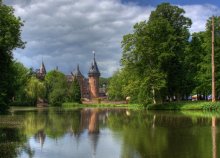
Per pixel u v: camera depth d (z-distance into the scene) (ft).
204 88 224.94
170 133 87.25
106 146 68.85
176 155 56.75
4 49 157.58
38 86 397.39
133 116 160.97
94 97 637.71
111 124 120.06
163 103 221.05
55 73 510.17
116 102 485.97
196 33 243.81
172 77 228.63
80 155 59.21
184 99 273.75
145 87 216.13
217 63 216.33
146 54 217.97
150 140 75.41
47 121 137.18
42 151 63.62
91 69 645.51
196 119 128.26
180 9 231.71
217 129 94.38
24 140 78.89
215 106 192.75
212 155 56.18
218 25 219.61
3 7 160.25
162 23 218.18
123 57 226.79
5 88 173.27
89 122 131.23
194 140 73.82
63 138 82.69
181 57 223.51
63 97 470.80
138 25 222.48
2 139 80.69
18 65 288.71
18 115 185.57
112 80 491.72
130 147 66.54
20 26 163.32
